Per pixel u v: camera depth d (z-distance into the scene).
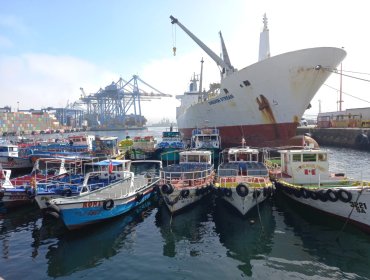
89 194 16.19
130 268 10.87
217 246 12.52
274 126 31.03
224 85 34.84
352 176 26.72
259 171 18.19
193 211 17.25
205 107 41.47
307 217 15.73
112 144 39.69
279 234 13.51
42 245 12.97
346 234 13.29
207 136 35.25
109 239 13.48
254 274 10.22
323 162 17.70
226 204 17.02
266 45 40.06
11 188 18.41
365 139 47.59
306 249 11.98
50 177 20.55
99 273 10.57
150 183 21.00
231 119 36.09
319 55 26.86
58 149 37.50
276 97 29.66
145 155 37.69
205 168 20.36
